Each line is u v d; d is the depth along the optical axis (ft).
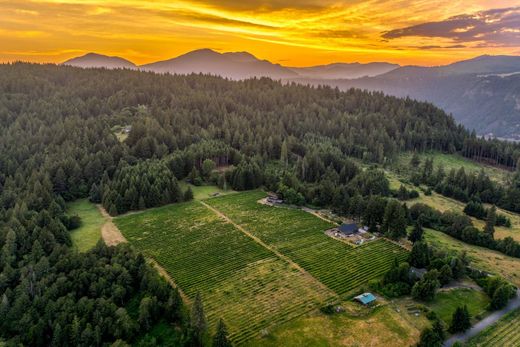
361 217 385.29
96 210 409.49
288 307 242.58
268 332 217.97
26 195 379.14
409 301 249.34
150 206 419.74
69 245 317.42
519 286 274.57
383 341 211.61
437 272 261.24
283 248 325.01
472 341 212.23
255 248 324.80
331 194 427.74
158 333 218.59
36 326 207.41
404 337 214.69
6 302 222.07
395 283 261.85
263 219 390.42
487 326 225.76
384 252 318.45
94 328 211.41
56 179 430.61
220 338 193.88
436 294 255.70
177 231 358.84
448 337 214.90
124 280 247.50
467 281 275.80
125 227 366.22
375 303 246.06
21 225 306.96
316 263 299.17
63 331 205.46
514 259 322.34
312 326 224.33
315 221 385.91
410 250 321.93
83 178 460.55
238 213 406.82
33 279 241.35
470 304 247.09
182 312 225.76
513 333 220.43
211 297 253.44
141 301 227.40
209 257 309.01
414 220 398.62
